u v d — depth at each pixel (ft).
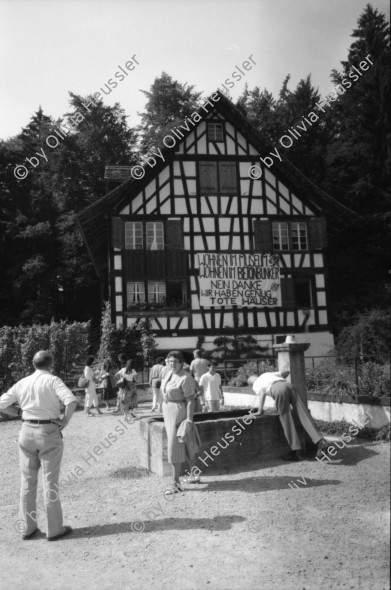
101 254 83.97
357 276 47.21
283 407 21.63
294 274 69.72
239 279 68.64
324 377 30.30
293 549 12.13
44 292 102.63
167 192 68.95
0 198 111.55
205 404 34.32
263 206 70.18
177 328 67.05
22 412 15.15
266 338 68.23
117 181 77.56
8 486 21.25
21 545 14.20
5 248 108.47
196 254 68.44
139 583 11.36
